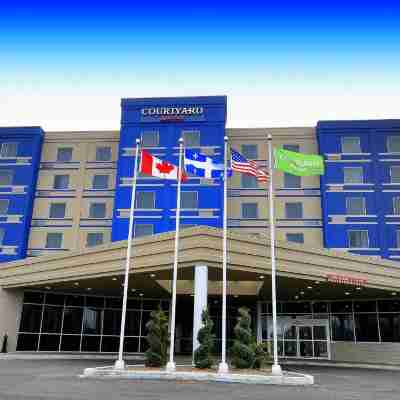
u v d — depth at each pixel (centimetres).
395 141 4434
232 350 2253
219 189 4259
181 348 3966
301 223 4350
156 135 4434
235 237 2589
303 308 3862
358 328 3631
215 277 2881
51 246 4475
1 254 4375
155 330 2295
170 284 3144
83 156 4741
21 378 1905
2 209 4512
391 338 3488
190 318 4069
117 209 4262
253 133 4612
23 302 3497
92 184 4641
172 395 1473
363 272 3069
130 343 3772
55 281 3116
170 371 2011
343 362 3462
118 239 4175
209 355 2180
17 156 4659
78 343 3631
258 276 2800
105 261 2872
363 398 1541
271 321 3888
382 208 4253
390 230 4194
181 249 2516
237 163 2280
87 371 2000
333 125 4506
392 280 3198
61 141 4797
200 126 4434
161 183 4306
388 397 1584
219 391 1608
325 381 2095
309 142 4572
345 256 3020
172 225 4184
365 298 3647
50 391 1514
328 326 3744
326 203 4294
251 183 4466
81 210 4562
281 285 3116
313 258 2875
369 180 4344
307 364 3278
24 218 4459
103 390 1561
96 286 3322
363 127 4488
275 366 2019
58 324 3597
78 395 1431
